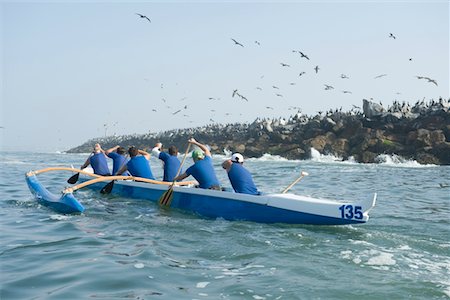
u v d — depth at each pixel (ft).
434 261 17.85
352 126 116.06
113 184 36.58
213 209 27.76
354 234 22.70
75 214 28.02
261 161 111.96
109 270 16.17
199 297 13.64
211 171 29.50
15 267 16.53
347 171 74.38
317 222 24.25
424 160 95.61
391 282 15.20
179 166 33.32
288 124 156.04
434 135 98.73
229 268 16.69
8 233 22.36
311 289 14.44
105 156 40.55
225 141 158.61
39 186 35.17
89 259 17.61
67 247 19.54
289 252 19.06
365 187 47.93
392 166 89.56
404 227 24.67
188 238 21.57
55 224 24.77
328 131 120.98
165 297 13.58
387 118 112.37
